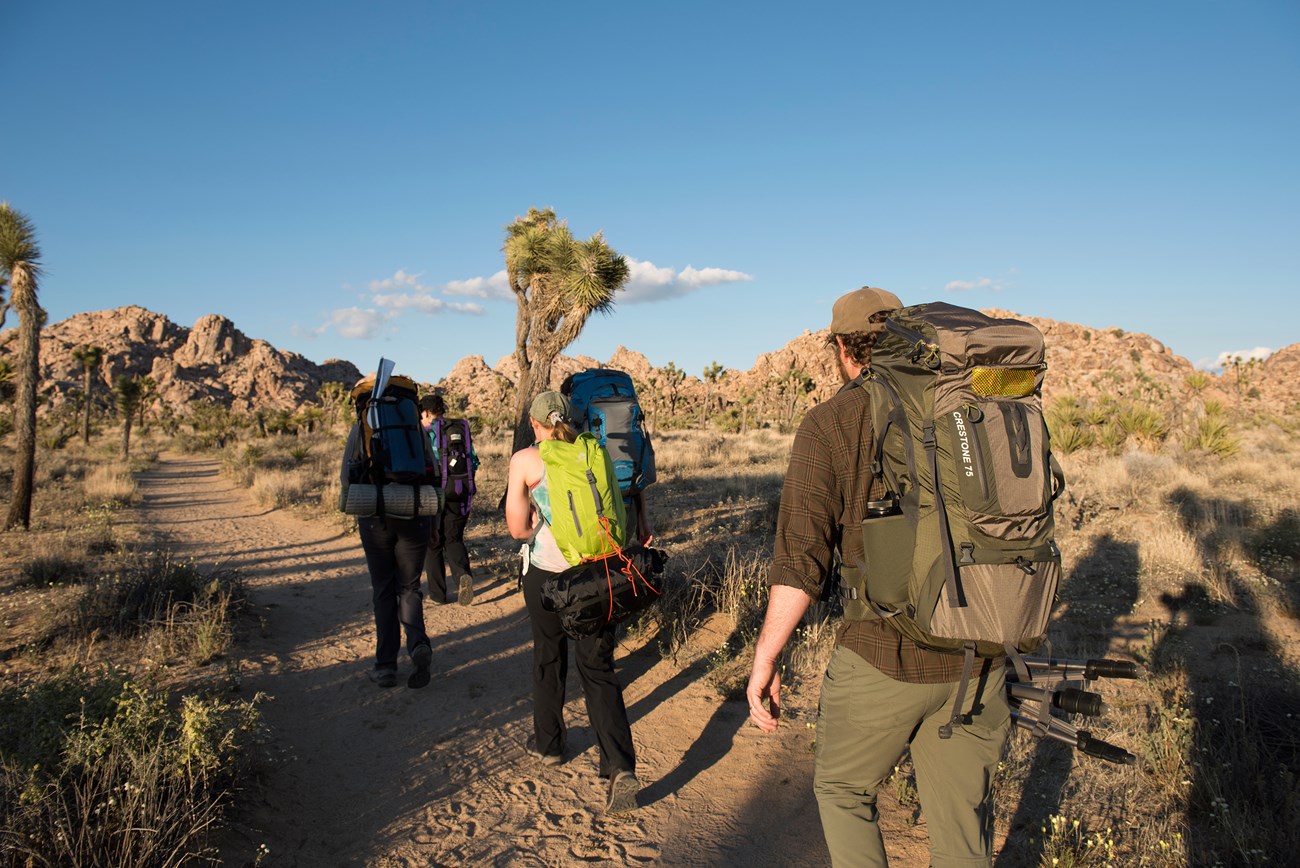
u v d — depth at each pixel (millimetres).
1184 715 3445
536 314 11781
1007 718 1920
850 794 1975
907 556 1718
